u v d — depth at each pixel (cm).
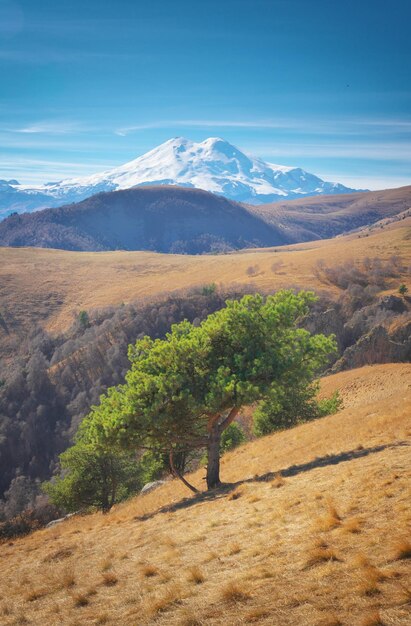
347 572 732
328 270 17500
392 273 16362
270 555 940
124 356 13588
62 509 4397
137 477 4044
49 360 15488
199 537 1256
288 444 2741
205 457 3678
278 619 650
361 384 5766
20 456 11806
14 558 1788
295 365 2203
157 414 2064
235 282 18112
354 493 1166
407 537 791
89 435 2231
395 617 561
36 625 948
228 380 2080
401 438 1764
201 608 774
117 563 1256
